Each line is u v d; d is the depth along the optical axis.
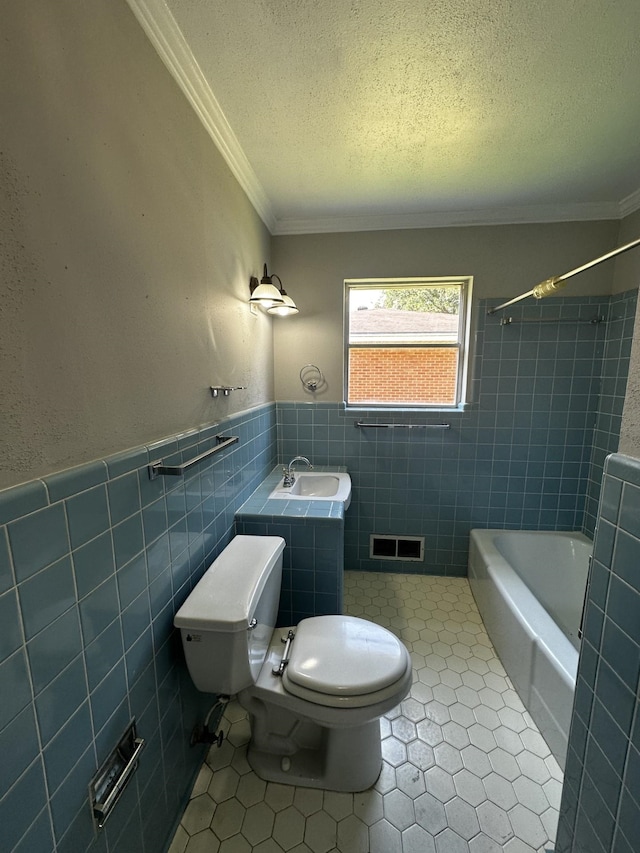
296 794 1.19
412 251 2.29
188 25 1.00
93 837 0.76
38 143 0.62
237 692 1.15
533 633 1.47
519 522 2.45
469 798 1.18
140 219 0.93
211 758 1.30
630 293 2.02
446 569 2.54
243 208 1.75
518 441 2.38
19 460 0.61
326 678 1.11
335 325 2.40
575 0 0.95
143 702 0.95
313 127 1.44
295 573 1.74
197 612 1.04
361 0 0.95
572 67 1.16
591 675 0.79
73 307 0.72
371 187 1.90
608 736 0.74
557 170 1.76
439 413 2.39
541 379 2.30
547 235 2.19
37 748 0.63
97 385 0.79
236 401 1.70
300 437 2.53
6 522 0.57
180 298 1.16
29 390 0.62
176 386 1.14
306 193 1.96
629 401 0.71
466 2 0.96
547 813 1.14
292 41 1.06
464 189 1.93
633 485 0.68
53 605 0.66
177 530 1.13
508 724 1.43
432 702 1.53
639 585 0.66
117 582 0.84
